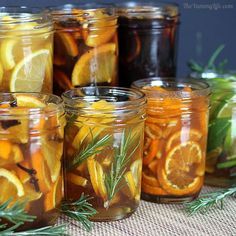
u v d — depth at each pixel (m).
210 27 1.01
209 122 0.81
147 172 0.75
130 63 0.83
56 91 0.77
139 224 0.70
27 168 0.63
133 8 0.83
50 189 0.65
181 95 0.73
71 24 0.75
